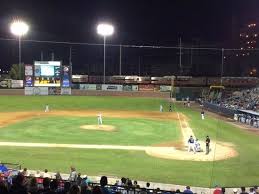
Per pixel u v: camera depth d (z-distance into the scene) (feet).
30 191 40.11
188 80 332.80
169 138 131.03
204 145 118.42
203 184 76.74
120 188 50.67
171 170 88.22
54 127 152.05
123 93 304.91
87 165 92.07
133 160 98.07
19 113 200.75
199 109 246.06
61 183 51.03
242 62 448.65
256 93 260.01
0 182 37.76
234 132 148.66
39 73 283.38
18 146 112.68
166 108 245.65
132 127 156.66
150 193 49.67
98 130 146.30
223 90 299.17
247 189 71.77
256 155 104.68
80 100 268.21
